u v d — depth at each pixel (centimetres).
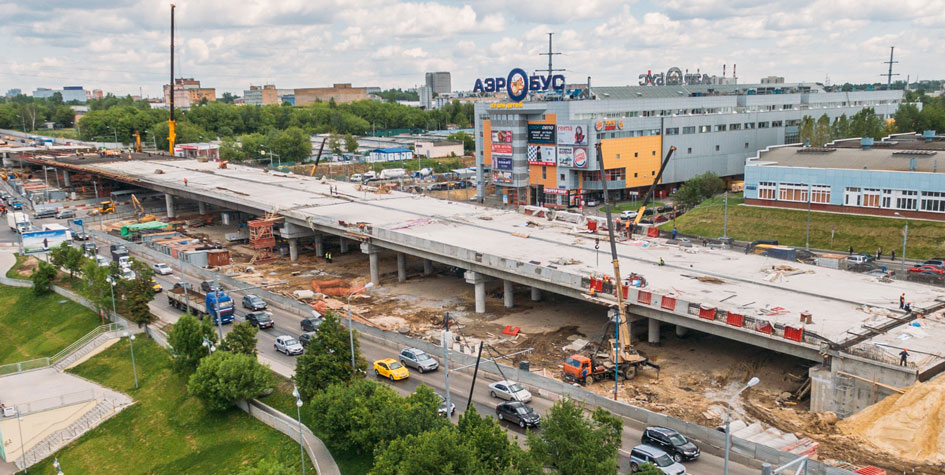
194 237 16662
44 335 10975
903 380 6069
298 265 13838
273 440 6819
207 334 8262
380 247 12431
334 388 6412
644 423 6297
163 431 7662
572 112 17700
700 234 14288
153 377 8831
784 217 13912
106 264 12888
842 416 6469
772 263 9781
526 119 18812
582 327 9456
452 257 10550
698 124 19388
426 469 4806
